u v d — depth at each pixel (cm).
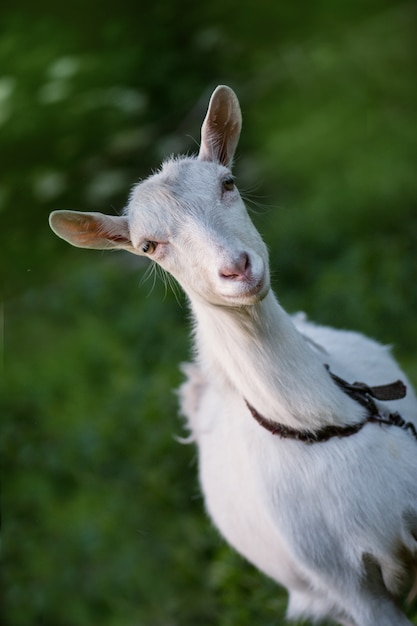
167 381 1281
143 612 1105
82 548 1192
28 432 1370
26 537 1248
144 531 1165
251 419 696
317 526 679
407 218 1453
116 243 686
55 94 1662
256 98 1723
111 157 1711
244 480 722
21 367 1506
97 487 1237
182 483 1173
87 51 1788
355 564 683
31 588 1195
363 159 1560
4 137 1675
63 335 1547
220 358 682
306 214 1495
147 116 1767
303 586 765
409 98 1645
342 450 669
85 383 1423
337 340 798
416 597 788
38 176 1673
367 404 688
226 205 650
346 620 758
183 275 650
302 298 1351
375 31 1714
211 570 1052
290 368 656
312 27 1766
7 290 1673
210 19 1808
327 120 1614
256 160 1644
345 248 1439
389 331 1241
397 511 670
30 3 1786
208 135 692
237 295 608
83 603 1159
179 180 658
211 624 1045
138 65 1786
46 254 1698
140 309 1487
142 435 1235
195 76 1797
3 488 1312
